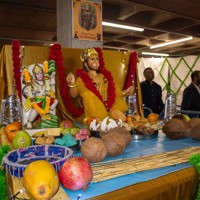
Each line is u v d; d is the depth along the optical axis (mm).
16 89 1638
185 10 5031
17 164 783
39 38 7199
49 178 654
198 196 905
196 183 932
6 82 1805
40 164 684
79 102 2037
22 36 6934
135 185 792
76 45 3049
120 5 5070
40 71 1527
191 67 4512
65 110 2010
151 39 7594
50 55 1810
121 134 1153
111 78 1889
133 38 7598
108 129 1254
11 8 4711
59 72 1863
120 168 900
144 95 3564
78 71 1818
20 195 714
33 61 1855
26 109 1498
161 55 9977
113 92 1823
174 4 4668
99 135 1204
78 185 718
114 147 1012
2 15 5117
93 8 3150
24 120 1498
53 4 4621
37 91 1519
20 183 769
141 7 4707
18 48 1677
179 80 4688
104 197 717
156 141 1355
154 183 814
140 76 5152
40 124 1476
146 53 9539
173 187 834
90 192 740
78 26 3051
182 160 987
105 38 7195
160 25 6121
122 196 729
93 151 935
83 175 719
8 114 1603
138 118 1746
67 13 3043
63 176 723
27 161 903
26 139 1122
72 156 870
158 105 3654
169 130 1353
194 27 6703
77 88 1781
